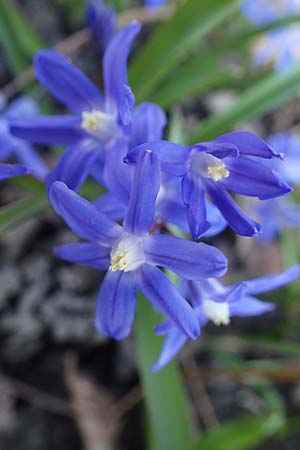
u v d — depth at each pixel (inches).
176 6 8.7
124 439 8.7
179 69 8.3
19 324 8.3
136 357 8.7
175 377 7.3
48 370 8.6
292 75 7.8
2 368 8.5
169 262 5.5
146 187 5.4
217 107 10.3
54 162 9.0
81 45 8.9
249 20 10.0
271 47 9.8
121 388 8.8
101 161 6.3
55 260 8.5
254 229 5.5
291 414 9.2
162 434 7.2
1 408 8.4
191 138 7.7
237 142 5.3
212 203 5.9
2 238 8.5
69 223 5.6
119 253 5.6
